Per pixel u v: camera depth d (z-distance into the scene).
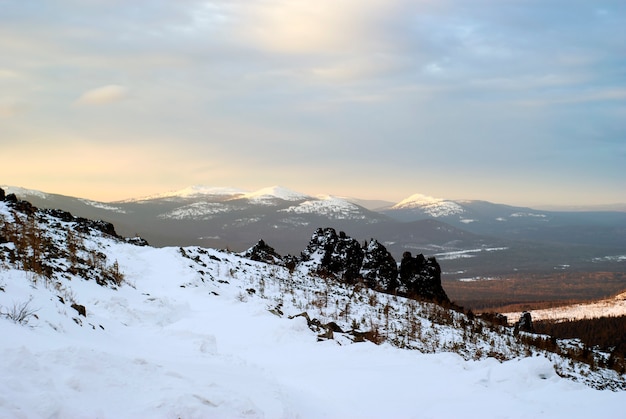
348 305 28.25
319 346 16.08
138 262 28.75
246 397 8.21
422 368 12.88
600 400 10.48
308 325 19.05
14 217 27.02
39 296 13.27
